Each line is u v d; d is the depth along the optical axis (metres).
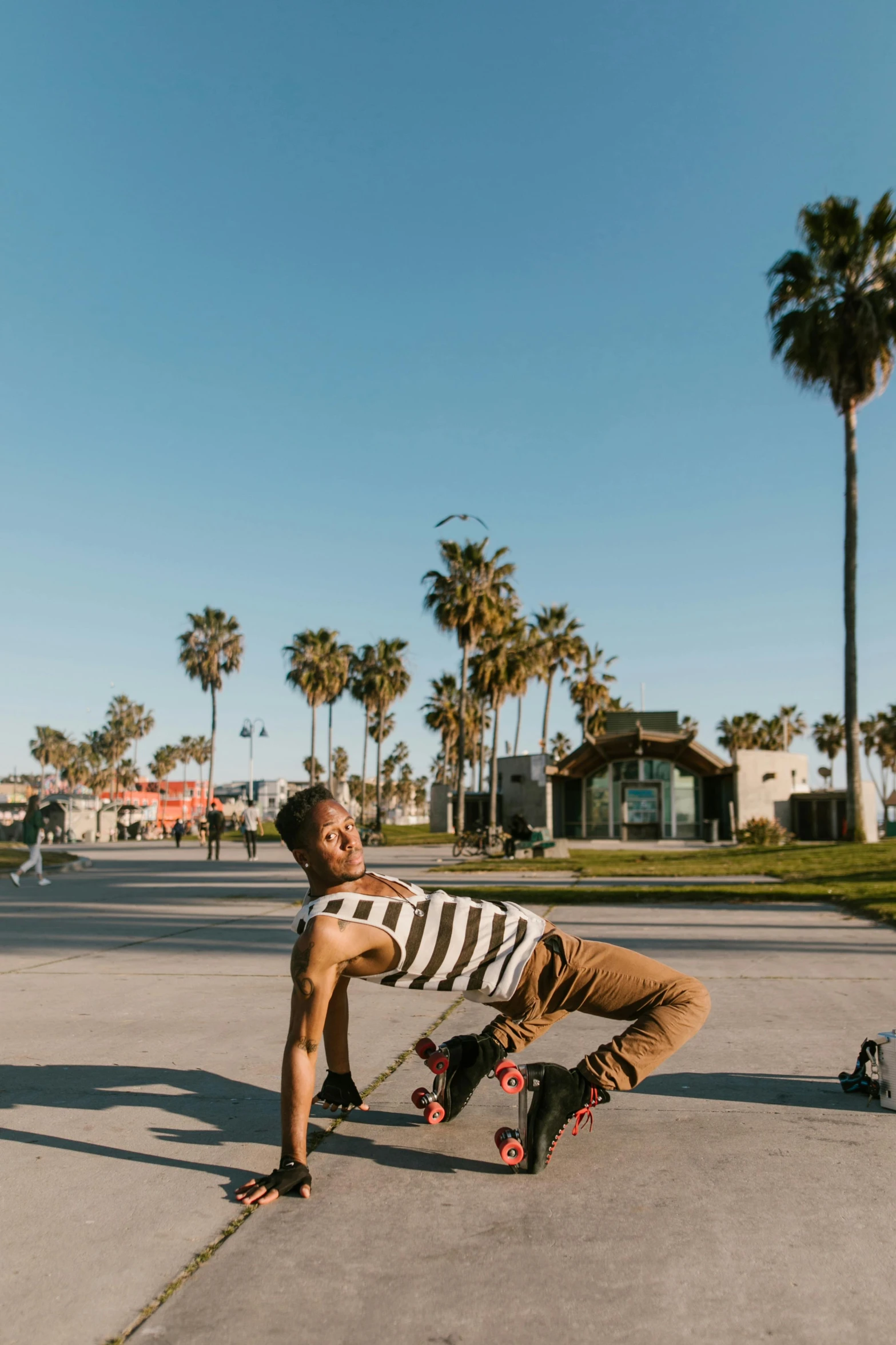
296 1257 2.48
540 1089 3.08
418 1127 3.57
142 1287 2.32
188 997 6.05
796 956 7.38
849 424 25.23
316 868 3.20
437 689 70.50
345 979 3.50
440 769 112.19
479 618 38.69
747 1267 2.41
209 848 26.25
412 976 3.19
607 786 38.78
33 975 6.95
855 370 24.97
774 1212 2.76
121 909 11.86
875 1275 2.37
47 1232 2.63
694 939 8.26
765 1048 4.69
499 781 51.94
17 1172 3.09
